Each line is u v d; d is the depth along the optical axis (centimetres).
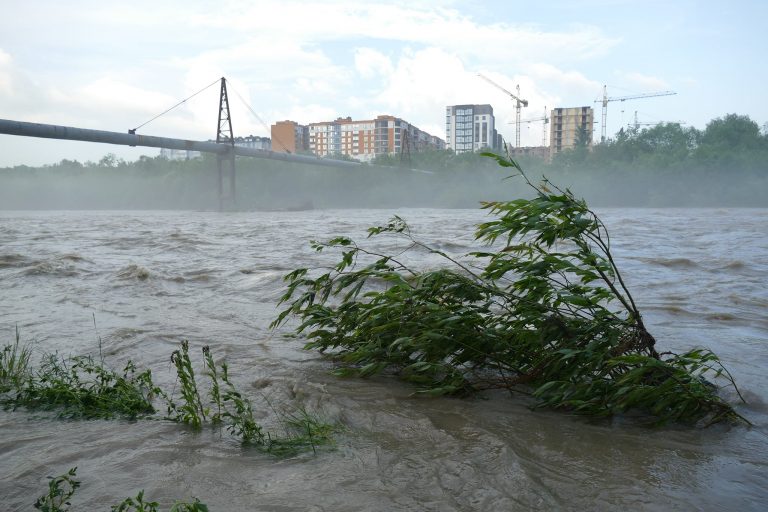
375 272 435
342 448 280
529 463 264
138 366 427
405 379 398
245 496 230
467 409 341
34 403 347
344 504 224
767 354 458
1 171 13975
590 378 364
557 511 221
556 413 338
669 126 11850
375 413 329
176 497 229
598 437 299
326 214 5600
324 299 461
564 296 384
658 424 316
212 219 3994
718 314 600
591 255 384
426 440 290
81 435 295
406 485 240
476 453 273
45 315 609
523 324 393
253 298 720
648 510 223
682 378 330
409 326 409
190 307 662
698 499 232
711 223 2773
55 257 1091
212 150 7775
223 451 275
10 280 845
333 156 13250
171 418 322
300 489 236
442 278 418
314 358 454
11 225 2889
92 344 489
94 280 857
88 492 233
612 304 659
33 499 230
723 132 11419
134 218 4347
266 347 486
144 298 717
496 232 401
